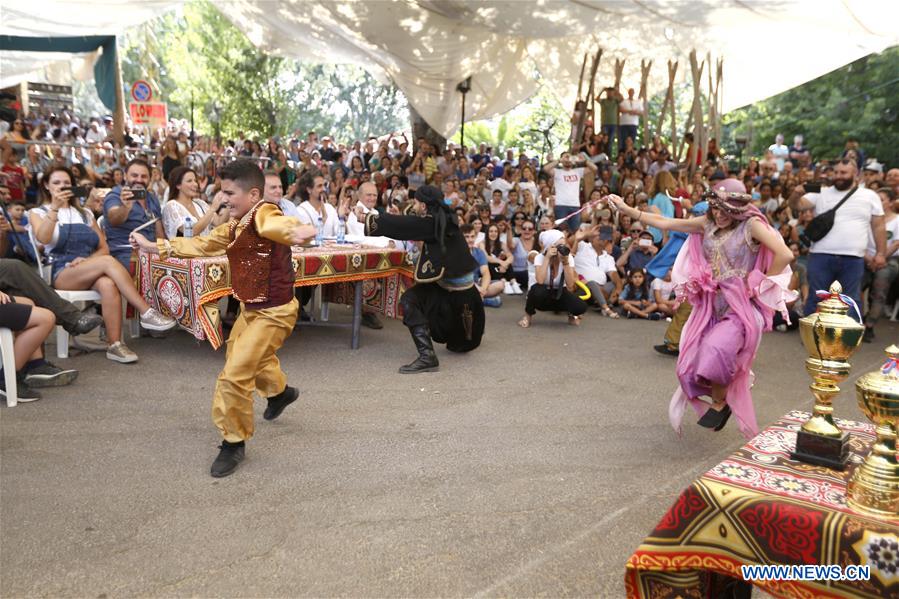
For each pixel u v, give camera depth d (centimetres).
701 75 1519
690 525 179
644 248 868
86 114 3497
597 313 862
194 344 609
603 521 313
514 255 1002
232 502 321
